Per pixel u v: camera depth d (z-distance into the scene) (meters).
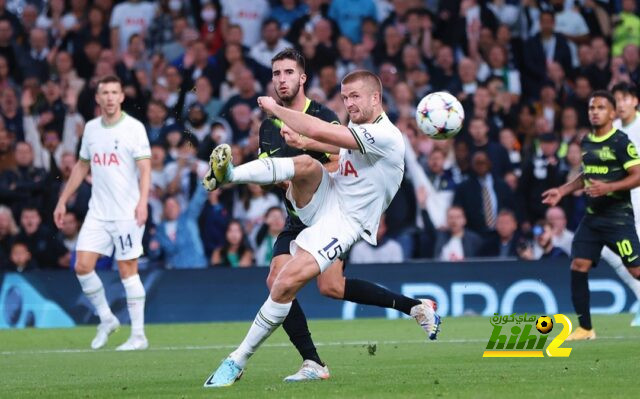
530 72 64.56
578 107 61.72
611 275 51.25
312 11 65.75
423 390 21.53
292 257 23.55
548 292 51.06
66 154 57.56
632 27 65.88
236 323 50.09
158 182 56.69
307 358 24.80
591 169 36.81
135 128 38.06
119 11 65.62
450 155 57.19
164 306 50.84
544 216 57.03
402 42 63.59
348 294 26.31
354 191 23.72
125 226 38.00
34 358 34.12
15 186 56.25
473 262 51.28
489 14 65.00
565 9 66.12
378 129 23.17
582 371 25.47
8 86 62.41
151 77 63.75
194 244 54.94
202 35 66.00
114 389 23.53
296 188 23.67
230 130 59.47
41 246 54.69
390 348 34.94
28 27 66.00
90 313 50.50
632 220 36.81
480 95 59.47
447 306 50.94
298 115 22.83
